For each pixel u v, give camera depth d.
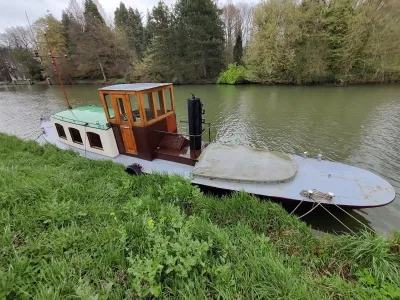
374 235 3.80
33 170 6.10
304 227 4.20
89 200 4.68
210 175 5.78
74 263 2.93
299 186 5.43
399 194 6.66
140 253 3.16
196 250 2.96
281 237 4.05
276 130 12.99
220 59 34.44
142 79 37.72
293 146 10.86
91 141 8.01
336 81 26.59
